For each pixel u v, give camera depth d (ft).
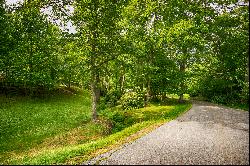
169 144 58.70
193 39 148.15
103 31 103.24
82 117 113.80
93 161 50.88
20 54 146.61
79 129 91.56
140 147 57.88
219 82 168.55
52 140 80.79
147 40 132.67
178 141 60.90
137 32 130.82
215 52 171.94
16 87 163.22
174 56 152.97
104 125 95.86
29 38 152.05
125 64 117.60
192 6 161.68
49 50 159.53
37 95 161.99
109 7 101.30
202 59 164.96
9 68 140.56
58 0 96.53
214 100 171.53
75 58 102.53
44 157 56.03
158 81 151.43
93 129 90.74
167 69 149.28
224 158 47.65
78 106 145.07
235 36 153.99
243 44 143.95
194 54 156.56
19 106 131.13
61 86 197.26
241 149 52.85
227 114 103.81
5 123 100.07
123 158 51.06
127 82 148.36
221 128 73.87
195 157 49.01
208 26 164.86
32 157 59.21
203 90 183.93
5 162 58.49
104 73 119.85
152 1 142.10
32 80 151.23
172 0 155.74
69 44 101.04
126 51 106.63
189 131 71.26
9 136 86.07
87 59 103.35
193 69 166.61
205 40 165.58
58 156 55.67
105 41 104.63
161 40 132.26
